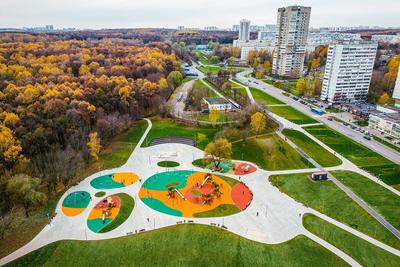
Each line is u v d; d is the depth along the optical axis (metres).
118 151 149.75
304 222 98.81
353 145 155.00
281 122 186.12
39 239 90.44
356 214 102.62
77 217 100.75
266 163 138.25
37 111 143.75
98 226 96.50
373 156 143.25
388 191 115.69
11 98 154.12
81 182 122.50
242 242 89.25
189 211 104.31
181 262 81.81
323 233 93.75
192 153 148.25
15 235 91.94
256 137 160.50
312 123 186.38
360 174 127.94
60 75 198.50
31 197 96.81
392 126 164.50
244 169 132.25
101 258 83.25
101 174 128.62
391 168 132.00
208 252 85.31
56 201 109.62
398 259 84.00
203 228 95.25
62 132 136.38
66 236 91.88
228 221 98.94
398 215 101.75
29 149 121.62
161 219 100.06
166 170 132.00
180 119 191.25
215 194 113.44
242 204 108.19
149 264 81.25
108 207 105.44
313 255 85.12
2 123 126.38
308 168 133.75
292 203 108.94
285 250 86.62
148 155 145.88
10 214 100.75
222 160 138.12
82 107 153.12
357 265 81.94
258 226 96.62
